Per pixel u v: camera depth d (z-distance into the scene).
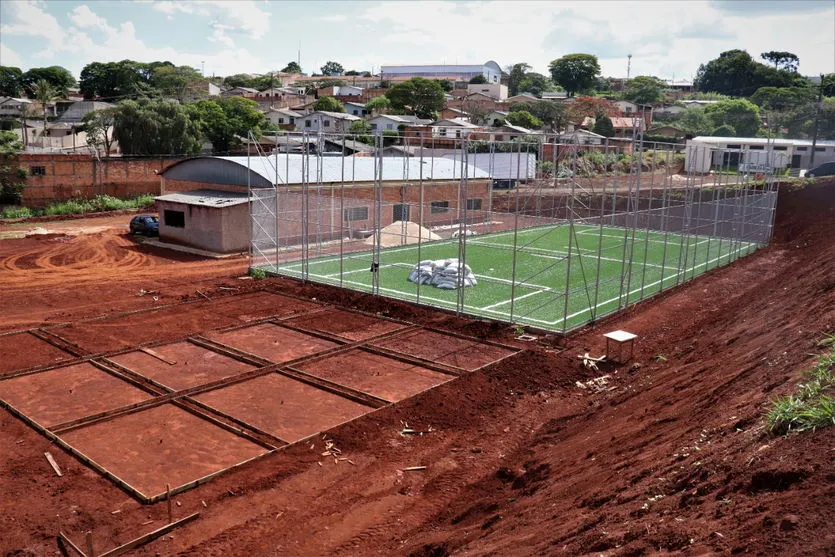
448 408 14.48
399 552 8.85
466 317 21.20
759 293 21.98
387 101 102.50
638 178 21.44
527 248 33.25
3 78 135.88
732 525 5.80
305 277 25.89
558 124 87.25
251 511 10.35
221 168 36.62
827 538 4.96
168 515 10.00
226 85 165.12
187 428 13.22
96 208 46.41
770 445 7.03
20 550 9.11
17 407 13.99
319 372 16.56
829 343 10.02
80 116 89.56
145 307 22.61
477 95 117.06
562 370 16.83
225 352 17.91
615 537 6.52
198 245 33.69
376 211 23.61
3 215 42.66
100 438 12.66
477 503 9.98
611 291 24.61
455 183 36.38
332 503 10.64
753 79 132.75
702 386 11.77
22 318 20.94
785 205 41.97
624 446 10.00
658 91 123.69
